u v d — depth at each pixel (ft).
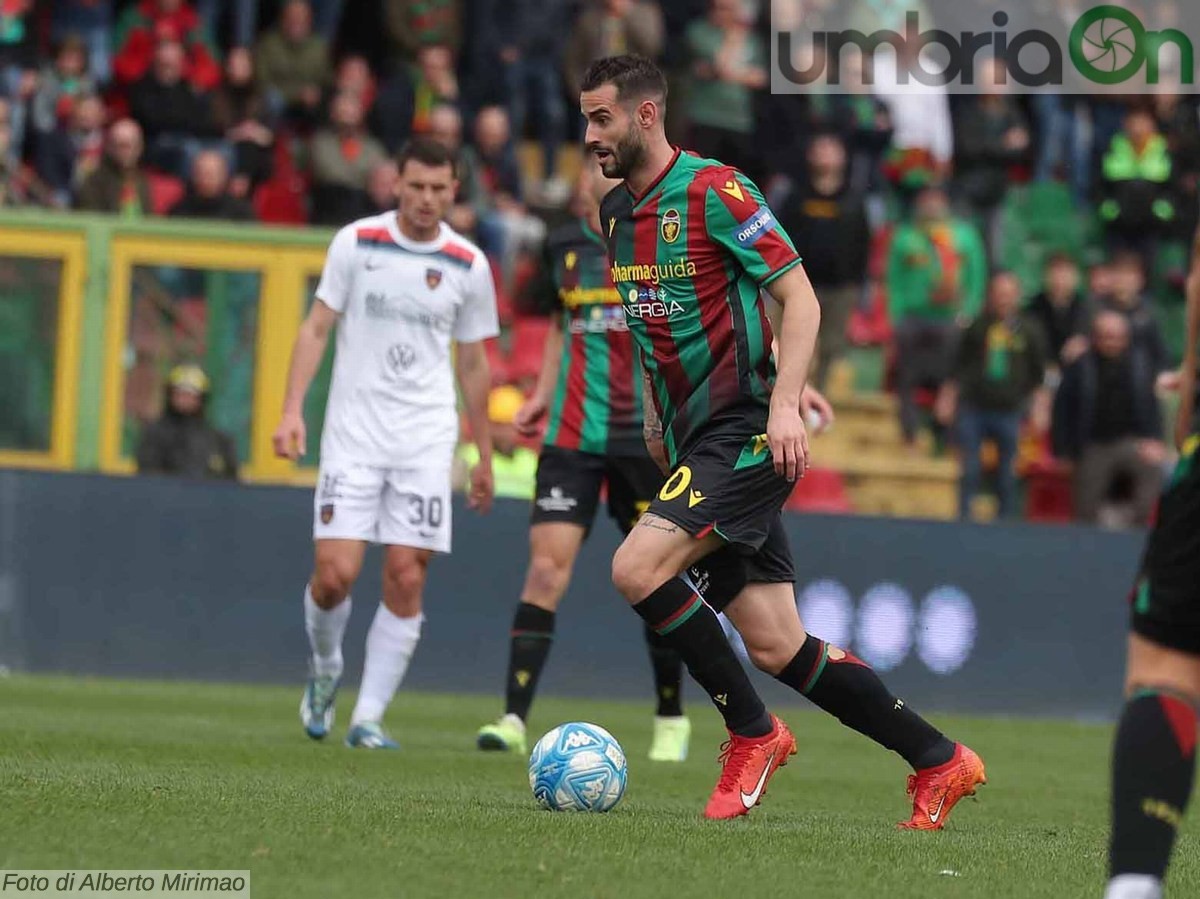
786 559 62.85
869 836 59.67
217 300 162.50
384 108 192.75
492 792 70.28
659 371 62.34
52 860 46.70
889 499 196.03
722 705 62.59
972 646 156.35
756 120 201.57
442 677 148.46
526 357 181.88
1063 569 157.99
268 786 66.95
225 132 190.19
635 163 61.41
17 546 141.69
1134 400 182.91
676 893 45.91
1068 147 221.46
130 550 143.74
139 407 161.48
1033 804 82.43
